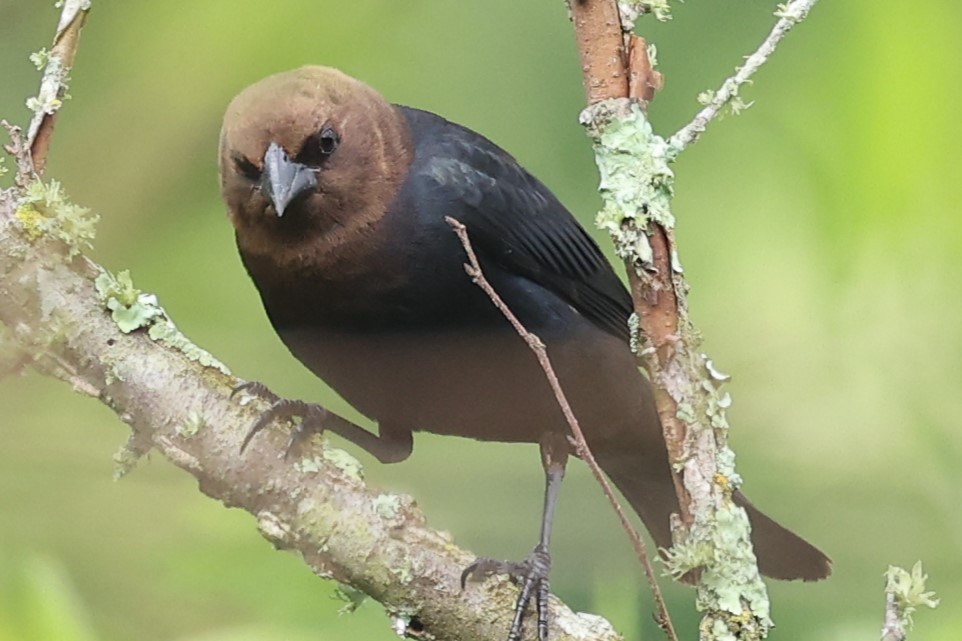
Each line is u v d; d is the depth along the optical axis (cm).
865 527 946
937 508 938
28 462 760
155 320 780
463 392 970
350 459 765
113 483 771
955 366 966
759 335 1005
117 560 769
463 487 928
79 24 791
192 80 999
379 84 1071
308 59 1012
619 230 710
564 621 754
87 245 786
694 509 702
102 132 999
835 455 971
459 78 1082
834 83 932
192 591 785
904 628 652
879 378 972
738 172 1034
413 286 943
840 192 936
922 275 948
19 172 783
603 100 725
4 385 769
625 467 1063
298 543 751
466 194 979
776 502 963
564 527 884
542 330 1002
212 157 1003
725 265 1024
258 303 1009
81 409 781
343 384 984
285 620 798
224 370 782
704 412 709
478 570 752
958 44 902
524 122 1084
